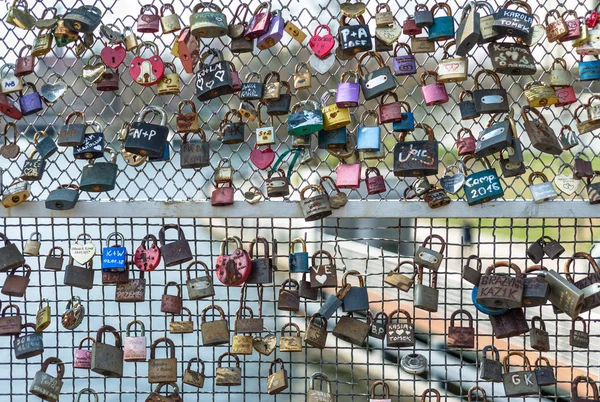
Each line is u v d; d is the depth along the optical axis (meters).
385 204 2.22
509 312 2.28
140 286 2.27
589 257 2.25
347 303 2.27
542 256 2.24
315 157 2.29
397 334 2.27
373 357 3.72
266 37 2.12
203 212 2.23
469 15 2.07
